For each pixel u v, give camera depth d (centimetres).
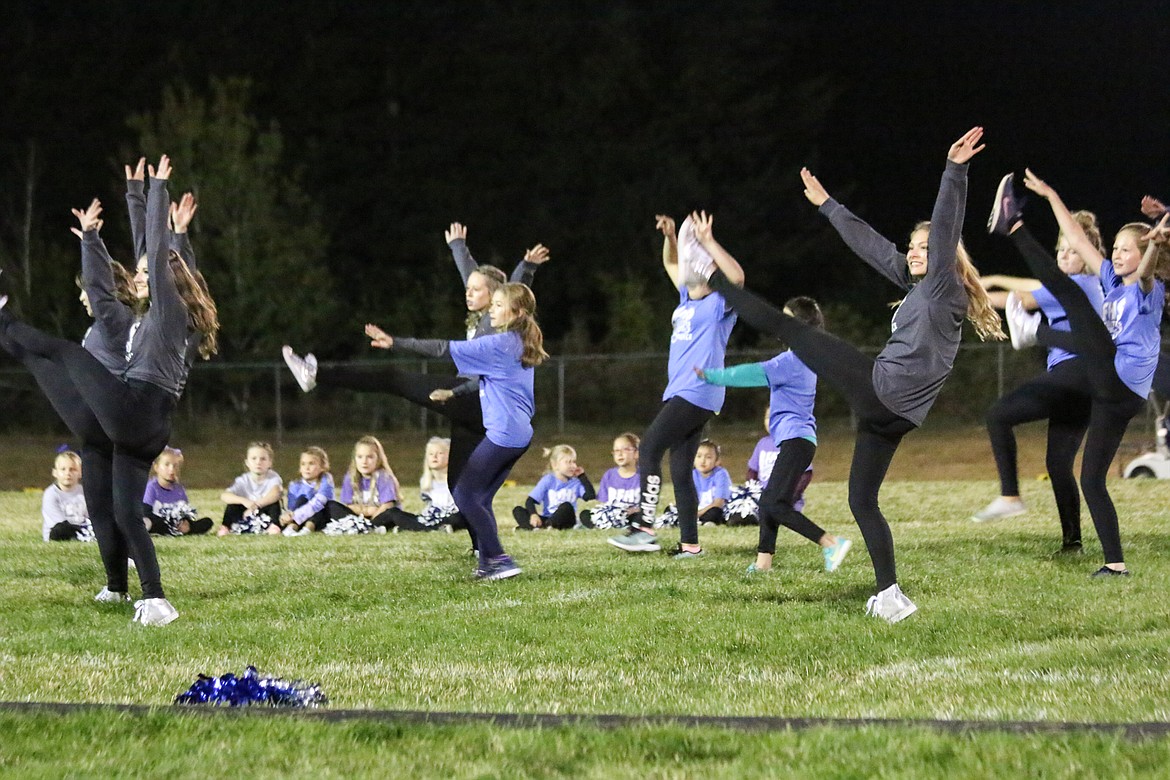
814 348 700
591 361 3512
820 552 1007
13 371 3419
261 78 4866
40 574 955
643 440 961
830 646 661
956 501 1642
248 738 473
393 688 588
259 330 3688
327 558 1053
